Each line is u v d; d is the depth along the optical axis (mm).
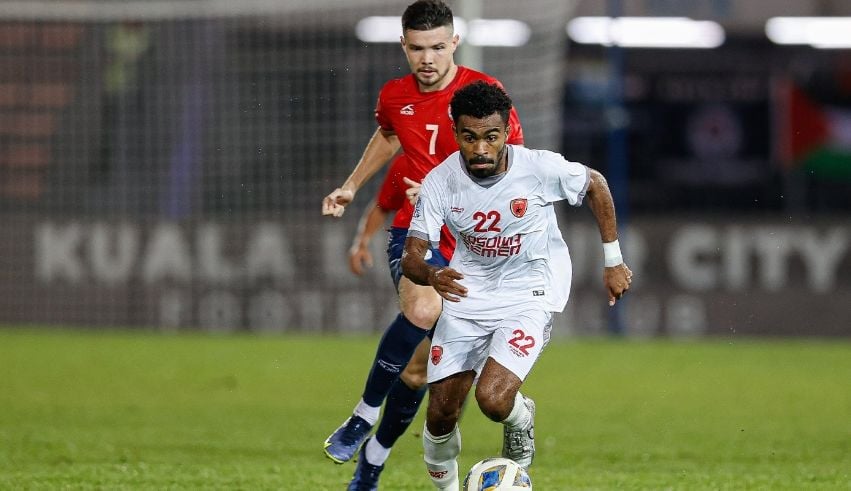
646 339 61344
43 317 62219
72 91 64312
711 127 72562
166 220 61281
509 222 17594
